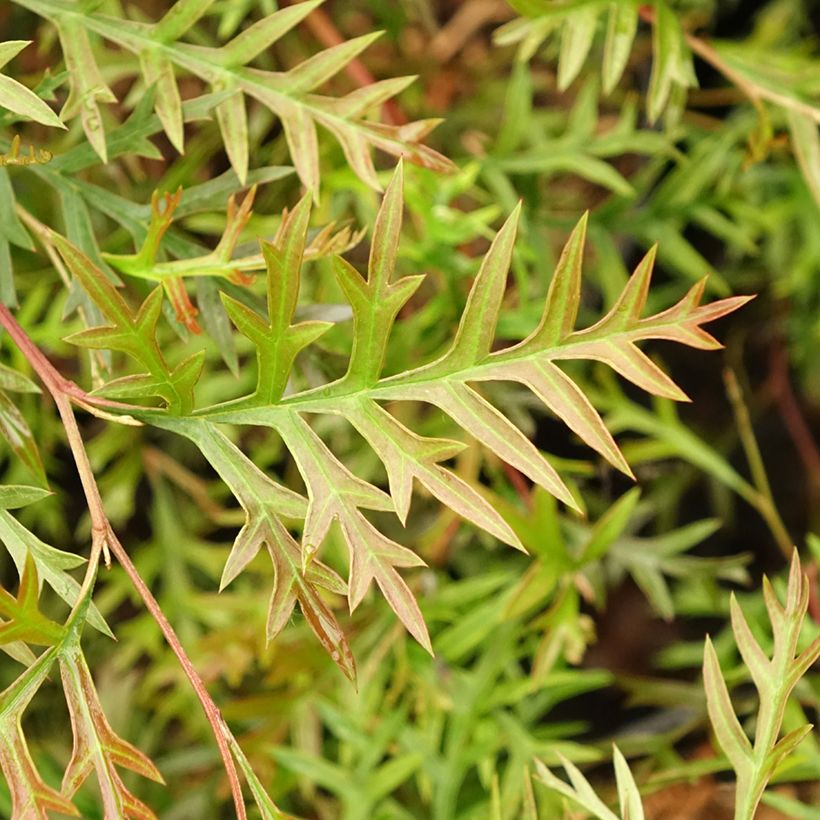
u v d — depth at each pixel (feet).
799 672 1.65
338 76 2.11
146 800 2.07
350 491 1.58
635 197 2.10
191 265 1.64
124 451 2.13
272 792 2.01
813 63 2.08
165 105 1.68
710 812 2.00
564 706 2.23
